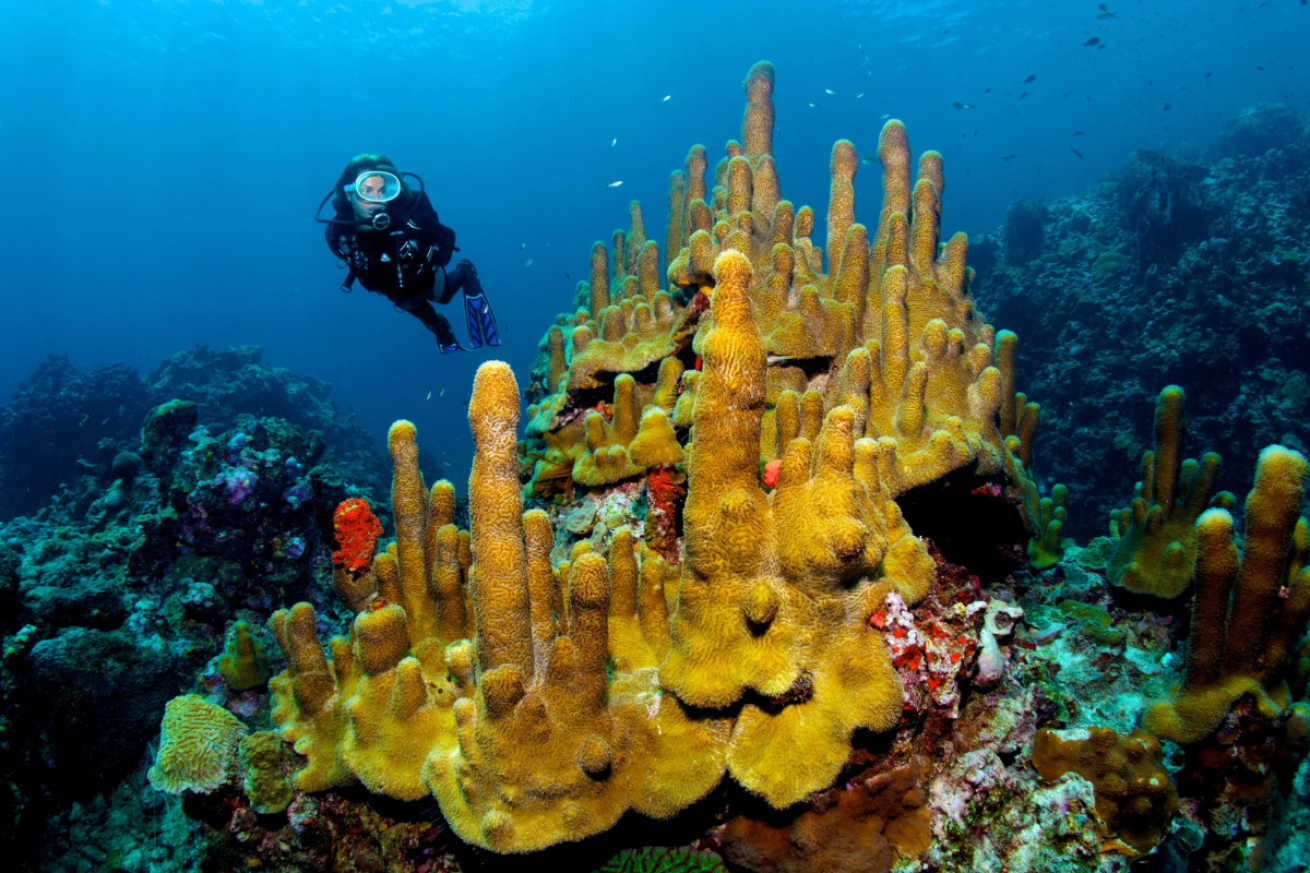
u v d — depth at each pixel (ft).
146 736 10.73
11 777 9.67
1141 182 44.50
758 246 13.10
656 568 7.72
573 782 6.27
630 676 7.24
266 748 8.75
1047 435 36.63
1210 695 8.81
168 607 12.53
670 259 18.35
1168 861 8.58
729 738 6.63
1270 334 30.42
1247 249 34.60
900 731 6.94
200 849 9.29
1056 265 45.39
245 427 19.90
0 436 47.44
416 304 13.96
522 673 6.25
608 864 8.04
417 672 7.53
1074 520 33.88
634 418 13.23
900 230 12.84
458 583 8.86
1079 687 11.77
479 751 6.29
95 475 31.42
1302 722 8.55
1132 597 13.01
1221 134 66.95
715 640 6.35
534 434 16.08
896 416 10.35
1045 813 7.92
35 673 10.07
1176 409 12.86
